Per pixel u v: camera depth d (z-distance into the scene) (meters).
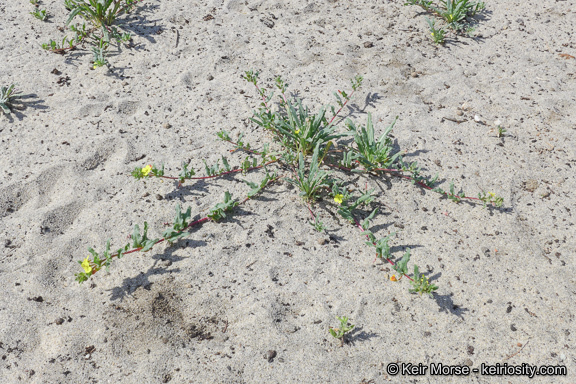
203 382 0.92
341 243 1.04
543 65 1.31
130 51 1.26
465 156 1.15
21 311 0.96
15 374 0.92
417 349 0.95
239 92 1.21
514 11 1.44
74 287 0.98
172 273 1.00
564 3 1.46
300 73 1.26
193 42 1.29
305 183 1.06
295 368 0.93
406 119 1.19
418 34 1.36
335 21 1.37
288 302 0.98
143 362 0.93
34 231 1.02
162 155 1.12
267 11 1.38
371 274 1.01
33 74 1.21
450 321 0.98
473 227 1.07
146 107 1.18
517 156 1.16
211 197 1.07
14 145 1.12
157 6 1.36
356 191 1.09
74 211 1.05
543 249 1.05
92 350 0.94
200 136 1.15
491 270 1.02
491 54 1.33
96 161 1.11
